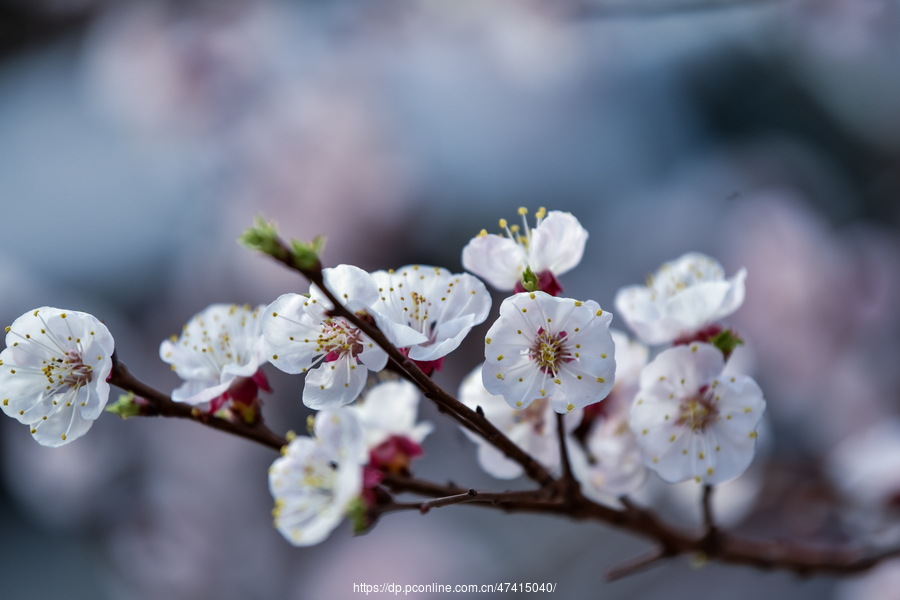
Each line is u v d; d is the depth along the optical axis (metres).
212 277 0.81
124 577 0.81
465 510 0.80
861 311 0.76
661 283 0.37
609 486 0.36
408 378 0.33
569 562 0.76
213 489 0.81
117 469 0.81
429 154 0.81
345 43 0.81
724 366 0.35
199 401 0.34
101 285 0.83
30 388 0.34
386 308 0.33
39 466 0.81
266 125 0.78
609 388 0.33
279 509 0.33
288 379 0.80
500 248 0.34
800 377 0.77
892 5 0.82
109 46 0.82
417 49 0.83
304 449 0.34
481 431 0.34
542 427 0.36
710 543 0.39
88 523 0.82
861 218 0.83
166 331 0.82
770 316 0.77
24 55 0.96
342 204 0.77
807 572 0.41
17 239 0.84
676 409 0.35
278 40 0.81
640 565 0.39
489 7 0.83
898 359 0.75
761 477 0.56
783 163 0.84
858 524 0.56
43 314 0.34
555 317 0.33
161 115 0.80
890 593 0.60
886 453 0.55
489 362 0.33
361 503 0.32
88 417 0.33
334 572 0.75
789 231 0.77
